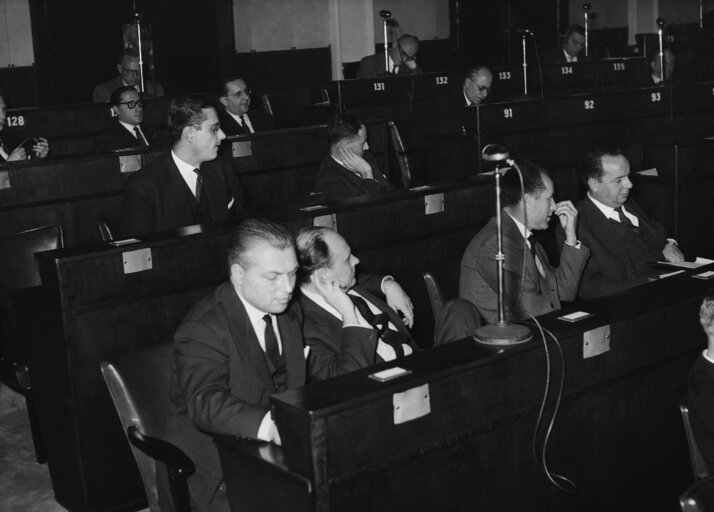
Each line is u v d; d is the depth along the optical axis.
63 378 3.32
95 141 6.75
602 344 2.74
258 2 11.22
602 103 7.39
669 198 5.39
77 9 10.27
